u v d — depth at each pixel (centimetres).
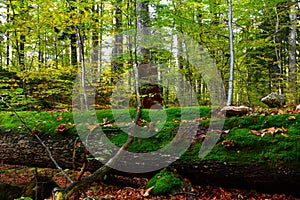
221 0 635
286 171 297
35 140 381
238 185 341
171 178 349
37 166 407
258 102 941
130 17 612
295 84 870
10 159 400
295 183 306
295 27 795
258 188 335
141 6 643
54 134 380
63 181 446
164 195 341
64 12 528
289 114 349
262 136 325
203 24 668
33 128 389
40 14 554
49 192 371
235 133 341
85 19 538
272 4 643
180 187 342
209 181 352
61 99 756
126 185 413
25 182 458
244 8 639
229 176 329
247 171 314
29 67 622
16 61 651
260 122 348
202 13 665
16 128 394
